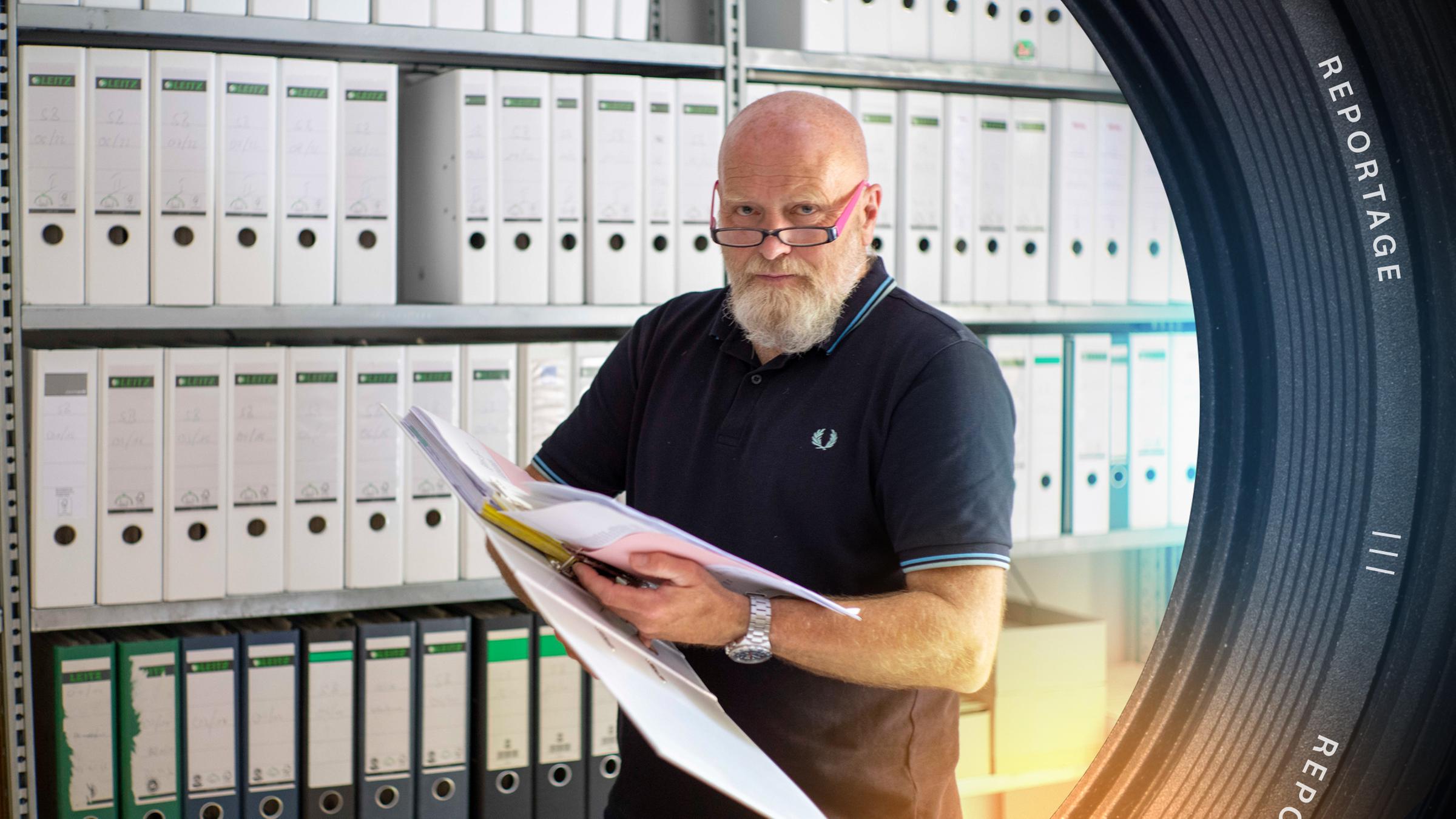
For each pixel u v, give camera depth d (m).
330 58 1.98
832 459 1.19
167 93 1.69
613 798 1.31
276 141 1.76
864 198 1.23
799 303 1.19
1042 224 2.21
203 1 1.72
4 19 1.62
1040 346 2.23
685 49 1.95
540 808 1.93
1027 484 2.23
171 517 1.73
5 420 1.64
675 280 1.97
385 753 1.85
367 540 1.83
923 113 2.11
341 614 1.94
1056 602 2.72
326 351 1.79
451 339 2.23
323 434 1.80
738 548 1.21
